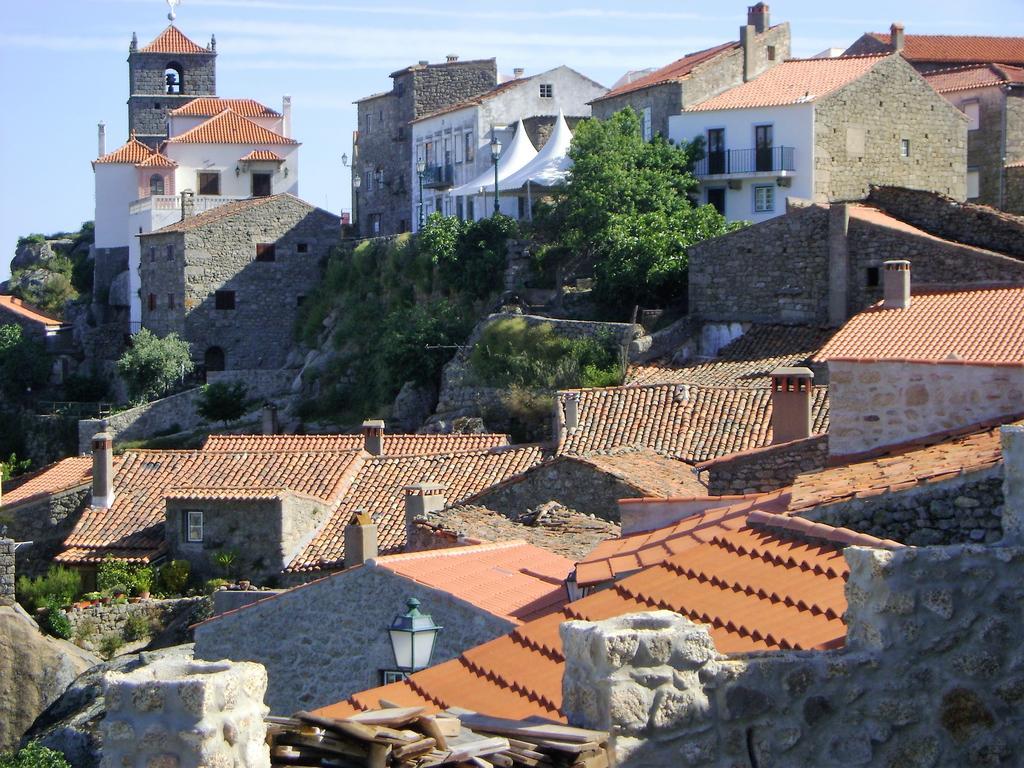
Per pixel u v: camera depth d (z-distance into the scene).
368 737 13.13
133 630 51.34
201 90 155.50
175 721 12.17
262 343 112.19
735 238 75.00
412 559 30.80
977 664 13.48
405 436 64.06
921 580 13.60
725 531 18.39
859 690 13.38
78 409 110.81
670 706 12.91
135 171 129.62
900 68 88.00
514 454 54.59
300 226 112.88
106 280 129.50
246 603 39.22
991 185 97.06
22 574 60.62
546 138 109.00
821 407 45.72
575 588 22.39
